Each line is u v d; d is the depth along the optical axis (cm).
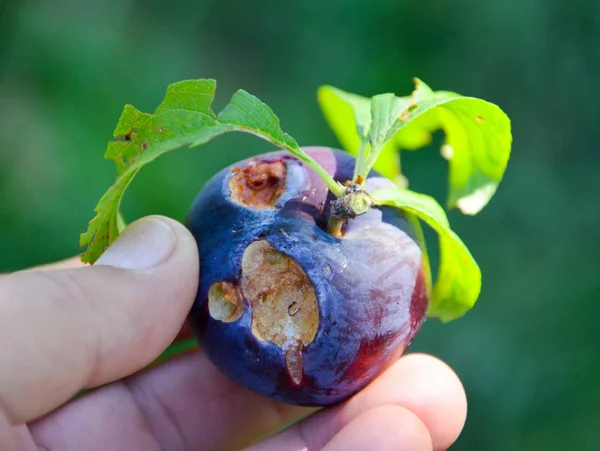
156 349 14
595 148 33
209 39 36
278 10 37
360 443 13
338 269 12
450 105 14
